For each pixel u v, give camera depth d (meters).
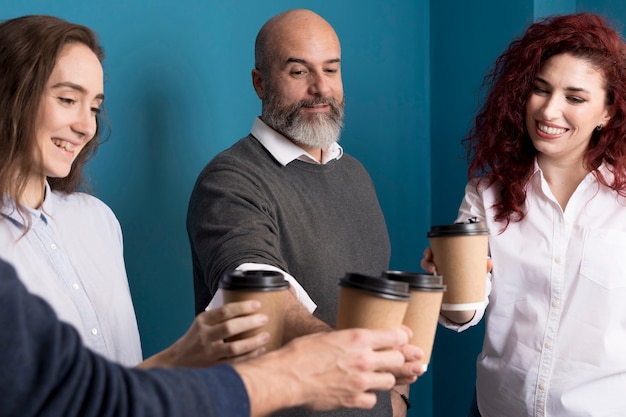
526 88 1.78
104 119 2.09
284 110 1.85
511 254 1.80
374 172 2.78
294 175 1.84
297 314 1.21
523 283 1.79
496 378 1.84
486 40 2.72
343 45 2.66
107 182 2.11
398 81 2.84
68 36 1.42
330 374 0.90
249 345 1.02
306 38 1.86
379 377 0.92
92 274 1.48
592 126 1.73
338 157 1.98
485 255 1.33
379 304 0.98
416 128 2.91
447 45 2.87
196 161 2.30
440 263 1.32
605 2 2.57
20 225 1.38
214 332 1.02
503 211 1.81
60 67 1.37
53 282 1.39
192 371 0.81
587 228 1.73
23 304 0.71
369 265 1.92
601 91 1.72
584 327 1.73
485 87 2.71
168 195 2.24
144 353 2.19
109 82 2.11
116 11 2.12
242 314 1.02
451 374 2.88
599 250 1.71
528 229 1.80
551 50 1.75
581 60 1.71
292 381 0.87
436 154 2.93
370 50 2.75
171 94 2.23
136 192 2.17
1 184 1.34
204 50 2.31
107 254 1.54
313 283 1.76
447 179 2.89
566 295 1.74
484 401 1.90
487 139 1.88
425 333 1.09
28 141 1.35
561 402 1.75
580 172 1.79
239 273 1.09
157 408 0.75
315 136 1.84
